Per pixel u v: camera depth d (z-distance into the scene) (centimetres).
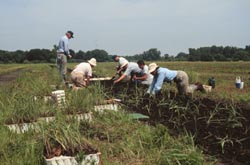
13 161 553
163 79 1030
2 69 4675
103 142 646
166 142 609
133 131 704
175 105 887
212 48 8506
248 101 981
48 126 609
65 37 1484
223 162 540
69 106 823
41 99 908
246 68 3703
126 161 561
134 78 1263
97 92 970
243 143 602
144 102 1005
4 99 923
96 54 7938
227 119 737
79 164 514
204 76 2366
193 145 577
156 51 9475
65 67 1508
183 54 9738
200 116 793
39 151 559
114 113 833
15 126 722
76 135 571
